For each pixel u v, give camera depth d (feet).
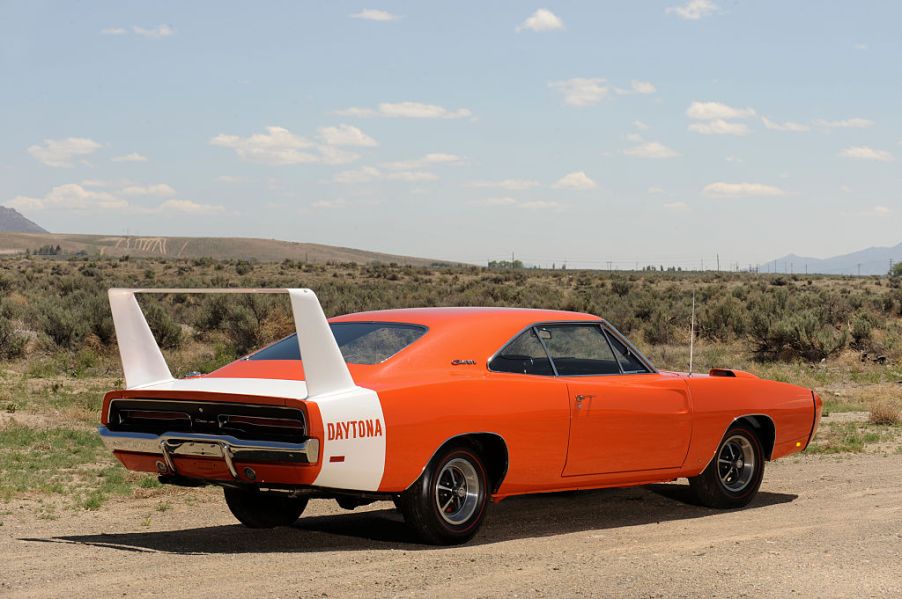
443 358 23.00
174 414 21.88
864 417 57.93
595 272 411.13
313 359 20.58
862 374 86.84
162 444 21.54
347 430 20.43
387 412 21.15
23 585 18.98
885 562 21.09
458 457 22.86
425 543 23.02
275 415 20.56
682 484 33.99
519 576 19.69
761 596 18.28
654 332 125.70
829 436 48.01
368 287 241.76
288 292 20.51
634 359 27.27
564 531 25.40
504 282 296.10
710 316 130.82
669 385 27.02
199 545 23.50
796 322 103.91
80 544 23.53
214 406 21.12
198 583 19.06
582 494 31.76
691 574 19.92
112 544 23.61
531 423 23.61
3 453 39.01
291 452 20.03
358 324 24.64
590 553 22.06
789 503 30.12
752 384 29.45
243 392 21.07
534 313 25.49
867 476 35.50
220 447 20.70
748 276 368.68
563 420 24.29
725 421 28.35
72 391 62.28
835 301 157.99
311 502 30.86
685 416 27.22
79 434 44.27
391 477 21.36
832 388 78.84
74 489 32.42
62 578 19.54
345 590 18.47
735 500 29.19
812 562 21.09
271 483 20.83
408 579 19.39
